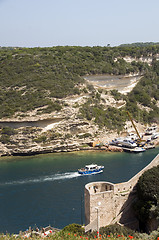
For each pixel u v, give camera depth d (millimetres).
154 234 43062
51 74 148000
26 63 154000
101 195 49250
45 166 106562
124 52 179250
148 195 51625
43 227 62719
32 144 122375
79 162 111312
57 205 72938
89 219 48719
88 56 169250
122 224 50781
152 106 168000
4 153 121250
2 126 123688
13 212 70000
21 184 88062
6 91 137125
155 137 145125
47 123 128000
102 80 160750
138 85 173625
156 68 186625
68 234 39938
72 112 131750
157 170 54938
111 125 144125
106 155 121312
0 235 39344
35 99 131500
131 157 117875
